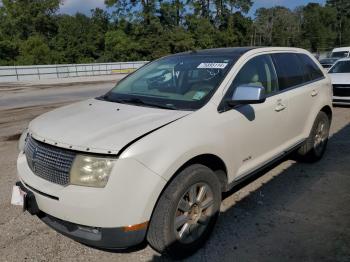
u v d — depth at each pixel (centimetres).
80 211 269
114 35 6162
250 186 465
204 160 331
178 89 373
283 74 454
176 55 454
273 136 420
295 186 465
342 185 467
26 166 320
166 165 280
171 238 295
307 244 336
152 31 5994
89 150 270
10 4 6700
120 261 314
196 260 315
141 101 363
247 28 7119
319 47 9962
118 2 5941
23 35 6956
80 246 337
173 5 6069
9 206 414
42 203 290
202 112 327
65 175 278
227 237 349
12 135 779
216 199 335
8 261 315
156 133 287
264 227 366
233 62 382
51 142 292
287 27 9738
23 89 2033
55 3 7081
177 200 294
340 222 375
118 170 265
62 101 1415
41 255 323
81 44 6869
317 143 539
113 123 304
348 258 314
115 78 3041
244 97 338
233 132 348
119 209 267
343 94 1034
